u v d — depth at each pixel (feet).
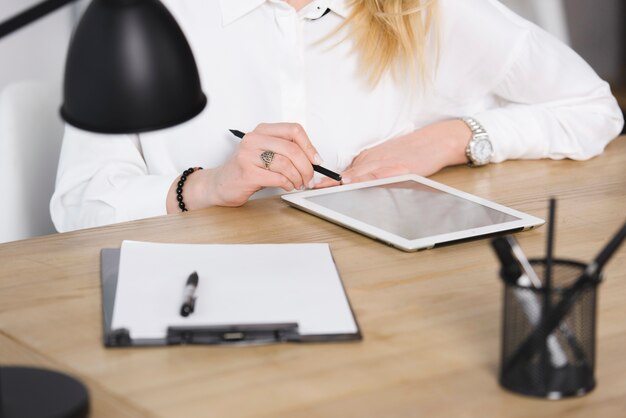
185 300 4.17
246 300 4.29
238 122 7.23
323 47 7.33
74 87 3.26
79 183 6.59
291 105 7.27
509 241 3.55
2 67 6.82
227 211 5.78
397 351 3.88
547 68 7.63
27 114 6.91
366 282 4.59
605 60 10.80
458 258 4.92
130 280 4.48
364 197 5.87
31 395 3.43
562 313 3.43
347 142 7.57
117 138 6.75
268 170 5.82
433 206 5.67
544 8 10.44
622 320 4.15
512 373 3.54
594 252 5.01
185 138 7.13
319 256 4.87
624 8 10.73
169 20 3.33
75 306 4.34
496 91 7.98
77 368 3.74
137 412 3.42
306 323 4.08
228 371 3.71
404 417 3.38
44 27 6.94
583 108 7.47
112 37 3.21
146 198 6.26
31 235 7.01
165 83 3.26
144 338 3.94
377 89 7.59
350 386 3.59
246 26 7.07
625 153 7.29
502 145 6.92
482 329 4.09
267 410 3.42
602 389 3.57
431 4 7.45
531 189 6.26
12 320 4.19
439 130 6.93
